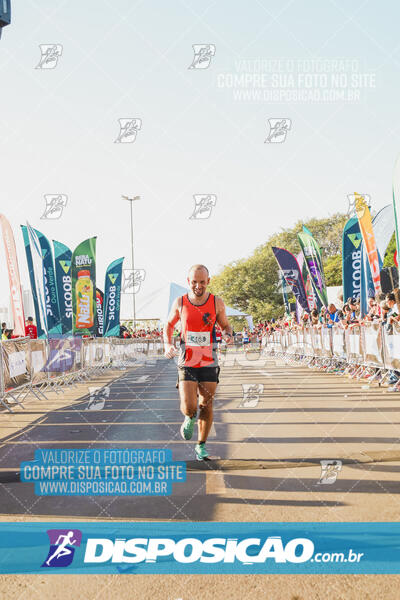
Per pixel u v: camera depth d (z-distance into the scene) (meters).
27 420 7.14
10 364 8.30
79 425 6.51
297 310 19.59
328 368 13.89
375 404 7.47
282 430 5.70
